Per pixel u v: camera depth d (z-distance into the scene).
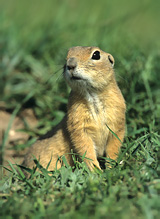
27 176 10.31
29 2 23.33
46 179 7.99
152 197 6.56
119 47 15.26
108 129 9.30
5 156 13.06
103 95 9.15
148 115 11.62
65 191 7.26
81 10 20.61
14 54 16.45
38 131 13.44
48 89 14.65
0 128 14.17
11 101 15.12
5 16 20.05
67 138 9.66
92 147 9.24
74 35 17.11
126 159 8.55
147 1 22.84
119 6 22.42
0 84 15.66
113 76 9.48
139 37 18.52
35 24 19.47
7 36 17.62
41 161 10.04
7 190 7.68
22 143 13.59
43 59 16.27
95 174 8.02
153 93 12.80
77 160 9.12
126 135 10.37
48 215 6.29
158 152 8.41
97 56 9.18
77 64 8.88
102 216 6.04
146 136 9.22
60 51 15.88
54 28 18.03
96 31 17.34
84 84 8.98
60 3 22.05
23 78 15.70
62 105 13.73
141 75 13.11
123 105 9.38
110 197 6.63
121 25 18.38
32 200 6.96
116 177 7.44
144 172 7.66
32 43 17.28
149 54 14.90
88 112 9.20
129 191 6.95
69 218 6.09
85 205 6.48
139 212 6.21
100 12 19.86
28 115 14.47
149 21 23.25
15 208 6.58
